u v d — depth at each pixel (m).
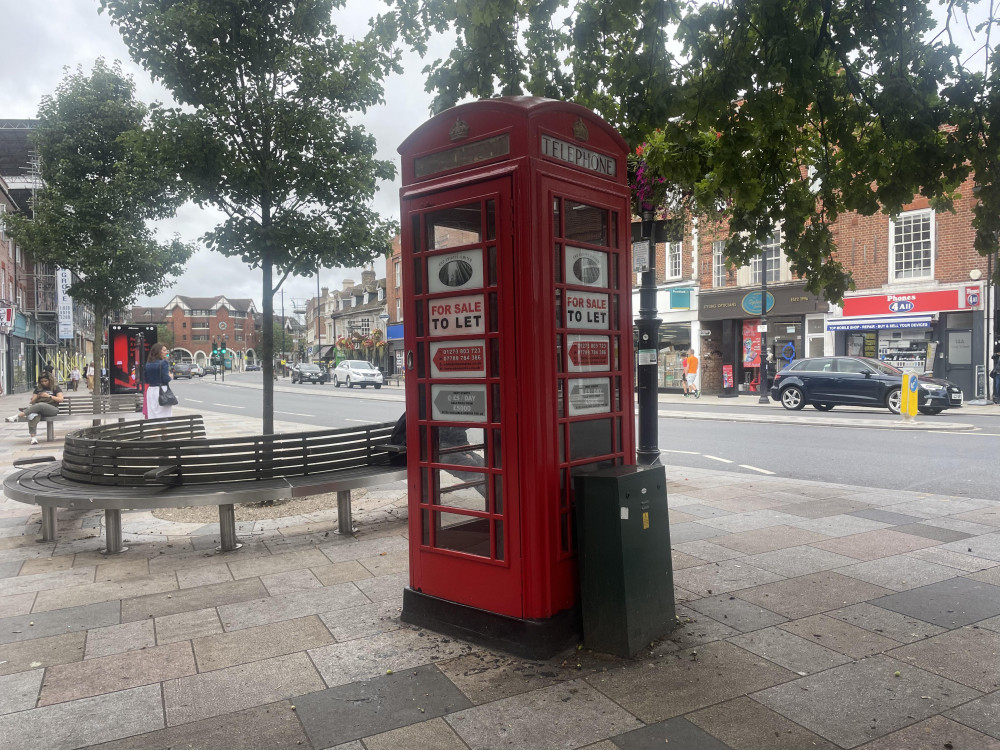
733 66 3.91
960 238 21.52
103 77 18.44
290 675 3.52
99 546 6.13
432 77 5.05
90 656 3.77
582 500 3.71
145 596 4.75
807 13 4.42
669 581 3.96
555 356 3.71
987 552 5.49
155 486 5.93
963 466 9.67
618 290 4.23
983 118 4.18
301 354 98.56
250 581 5.04
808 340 25.73
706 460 10.93
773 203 5.22
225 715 3.12
